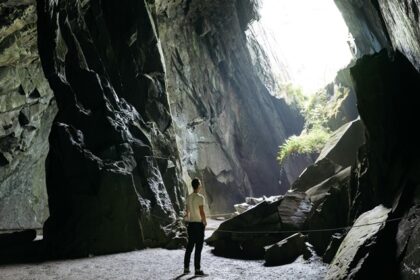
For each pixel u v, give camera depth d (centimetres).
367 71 830
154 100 1658
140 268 922
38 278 834
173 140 1677
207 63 2533
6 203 1981
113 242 1188
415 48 685
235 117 2748
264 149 2808
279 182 2716
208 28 2472
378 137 797
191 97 2453
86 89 1408
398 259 593
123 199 1229
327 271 701
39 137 2114
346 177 1159
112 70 1608
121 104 1516
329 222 939
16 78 1778
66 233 1176
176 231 1316
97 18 1599
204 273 834
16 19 1514
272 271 814
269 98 2831
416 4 556
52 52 1370
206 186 2559
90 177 1234
